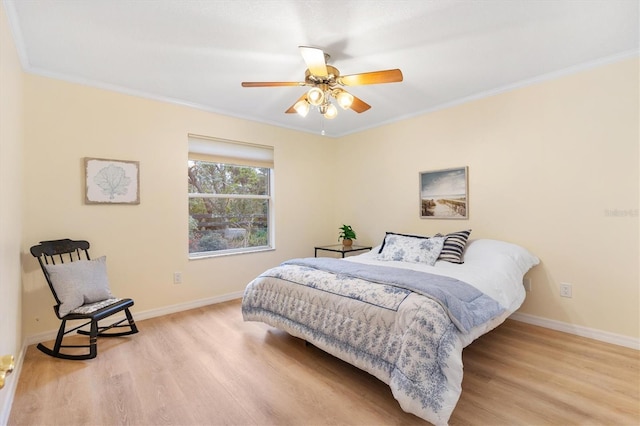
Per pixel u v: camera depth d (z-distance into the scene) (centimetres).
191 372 211
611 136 249
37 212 258
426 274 230
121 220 301
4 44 177
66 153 272
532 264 279
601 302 256
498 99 310
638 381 196
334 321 206
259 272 405
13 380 187
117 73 270
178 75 275
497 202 313
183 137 340
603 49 237
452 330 168
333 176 485
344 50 233
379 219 426
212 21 198
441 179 356
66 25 201
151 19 196
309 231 460
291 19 196
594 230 258
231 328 290
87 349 246
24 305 250
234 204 396
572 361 222
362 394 187
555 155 277
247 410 172
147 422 163
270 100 337
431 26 205
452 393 153
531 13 193
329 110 246
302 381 201
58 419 165
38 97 260
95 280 257
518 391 186
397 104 351
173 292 334
